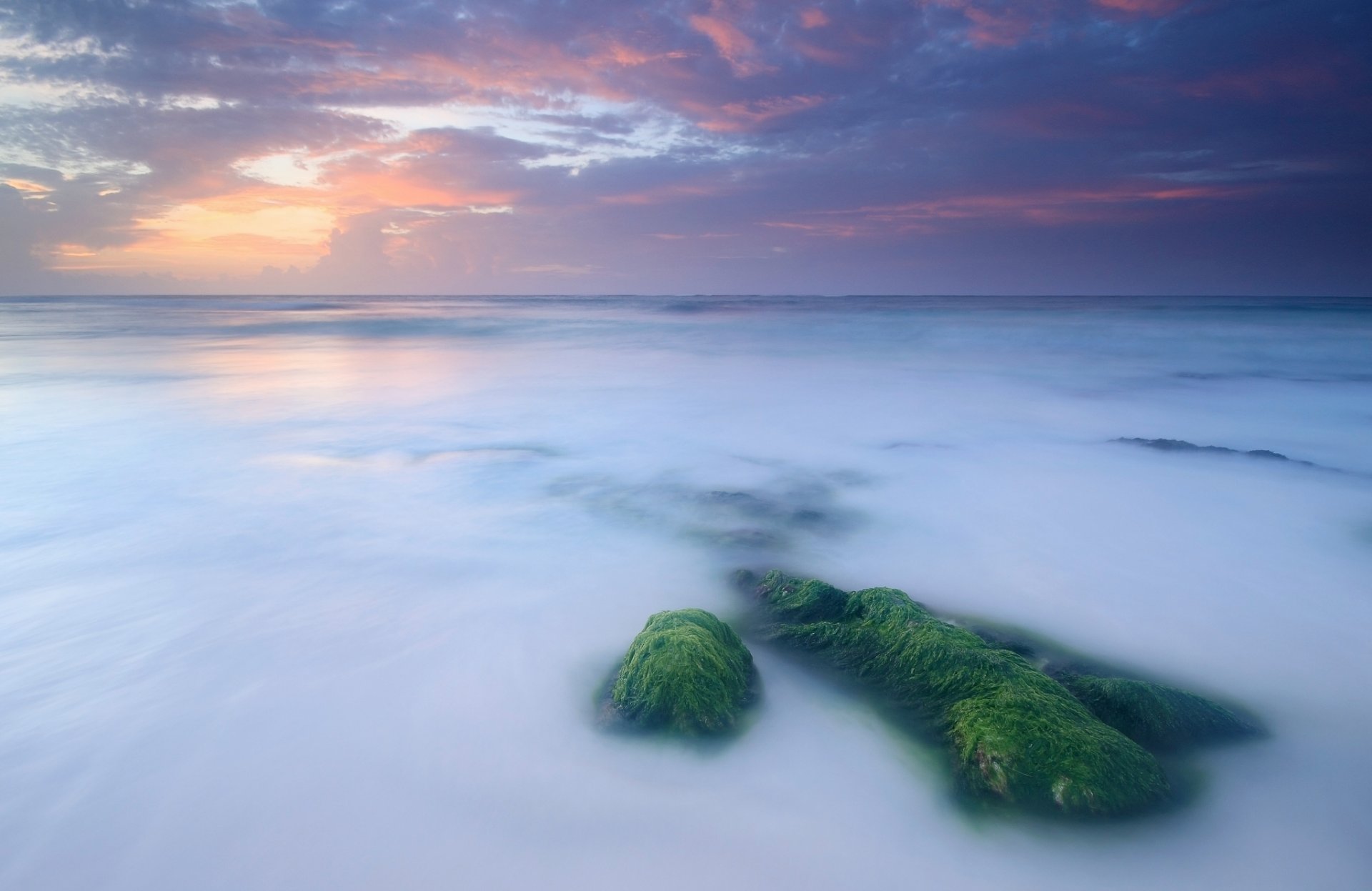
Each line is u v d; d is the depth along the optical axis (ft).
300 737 21.61
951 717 20.99
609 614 29.89
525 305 387.14
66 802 18.88
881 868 17.17
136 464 52.34
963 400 81.25
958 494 46.37
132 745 21.11
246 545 36.99
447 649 26.76
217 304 404.57
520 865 17.21
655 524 40.83
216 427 65.36
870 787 19.61
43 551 35.94
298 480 48.93
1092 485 47.83
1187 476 49.70
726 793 19.45
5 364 108.99
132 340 153.79
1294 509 42.65
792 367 111.34
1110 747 18.76
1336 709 23.32
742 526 40.57
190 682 24.43
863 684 23.89
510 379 97.66
